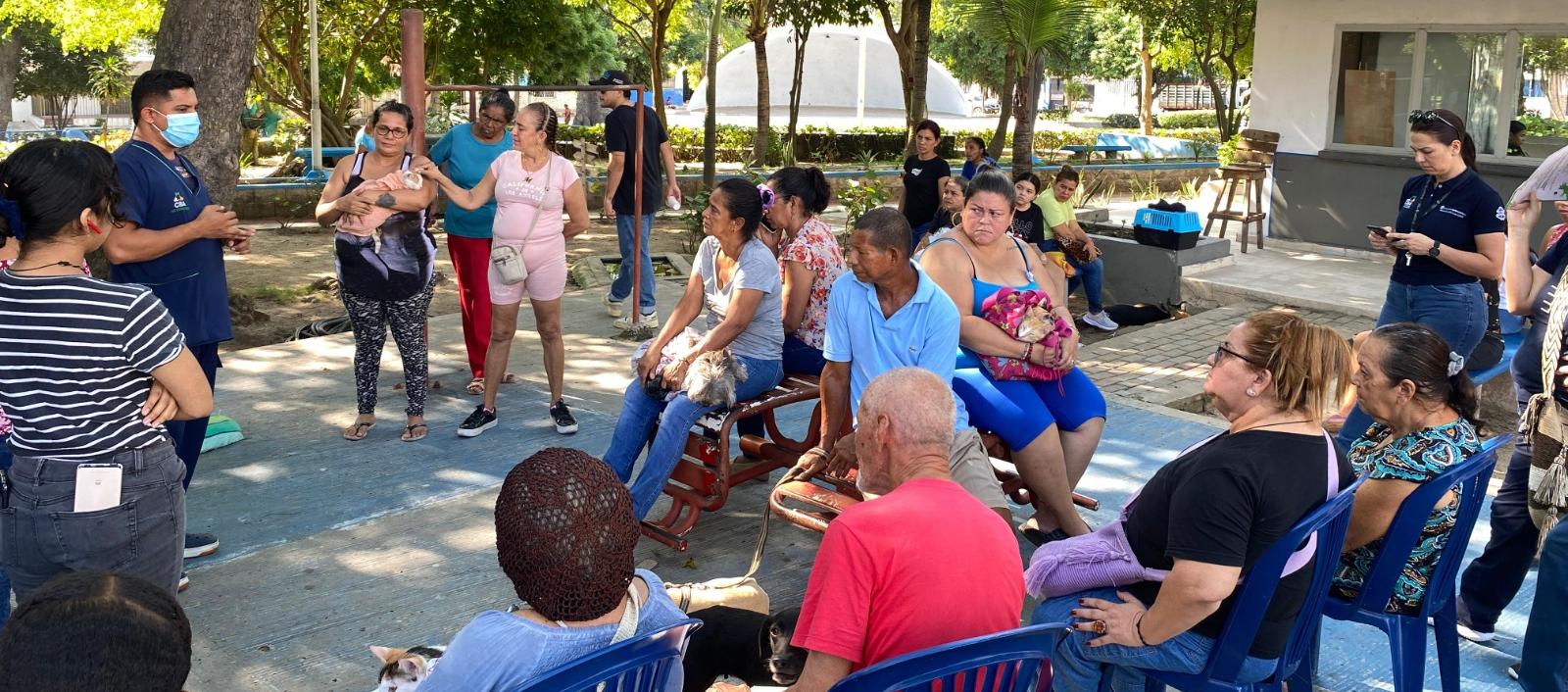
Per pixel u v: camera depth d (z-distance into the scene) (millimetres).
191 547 4527
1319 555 3010
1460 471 3168
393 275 5691
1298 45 12391
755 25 20094
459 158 6688
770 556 4750
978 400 4336
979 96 59219
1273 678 3088
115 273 4266
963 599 2533
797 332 5082
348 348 7812
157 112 4211
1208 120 44094
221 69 6676
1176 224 10539
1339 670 3920
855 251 3910
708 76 18031
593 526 2158
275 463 5613
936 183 10312
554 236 5914
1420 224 5297
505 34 19844
